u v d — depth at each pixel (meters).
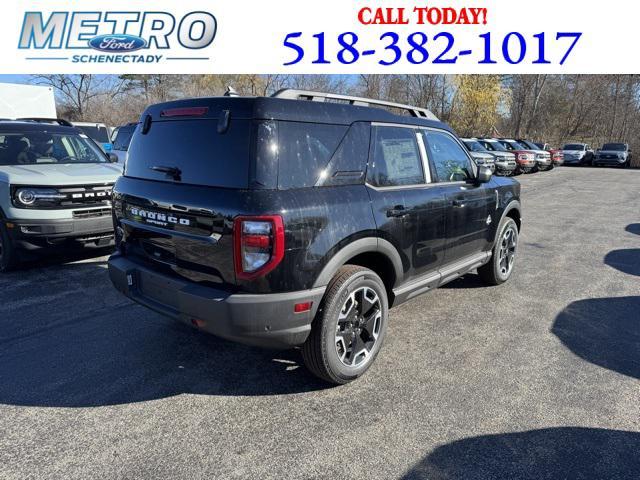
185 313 2.88
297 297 2.76
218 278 2.78
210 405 2.98
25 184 5.32
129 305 4.62
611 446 2.62
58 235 5.46
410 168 3.73
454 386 3.23
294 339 2.84
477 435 2.70
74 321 4.23
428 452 2.55
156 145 3.23
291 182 2.80
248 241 2.61
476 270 5.73
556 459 2.51
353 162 3.19
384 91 35.25
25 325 4.12
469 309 4.67
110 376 3.31
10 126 6.50
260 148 2.70
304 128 2.91
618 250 7.24
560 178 20.91
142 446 2.58
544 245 7.56
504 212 5.08
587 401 3.05
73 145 6.95
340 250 2.98
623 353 3.74
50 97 18.36
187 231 2.89
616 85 41.47
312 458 2.50
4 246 5.46
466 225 4.35
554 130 46.03
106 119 41.38
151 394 3.10
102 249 6.60
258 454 2.53
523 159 21.83
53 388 3.14
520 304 4.82
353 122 3.23
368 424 2.80
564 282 5.58
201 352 3.69
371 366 3.50
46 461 2.45
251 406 2.98
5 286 5.12
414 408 2.96
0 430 2.70
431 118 4.20
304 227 2.76
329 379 3.14
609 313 4.59
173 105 3.15
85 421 2.80
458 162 4.37
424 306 4.75
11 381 3.22
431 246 3.88
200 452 2.54
